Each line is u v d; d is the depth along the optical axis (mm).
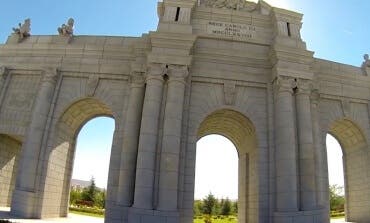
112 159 25656
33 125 26672
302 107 25453
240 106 26578
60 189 28969
